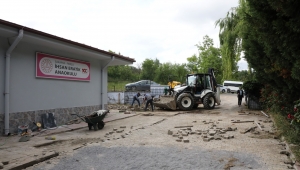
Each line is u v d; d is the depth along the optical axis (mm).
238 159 5543
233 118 12586
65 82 10836
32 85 9219
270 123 10672
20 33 7684
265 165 5133
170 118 12797
